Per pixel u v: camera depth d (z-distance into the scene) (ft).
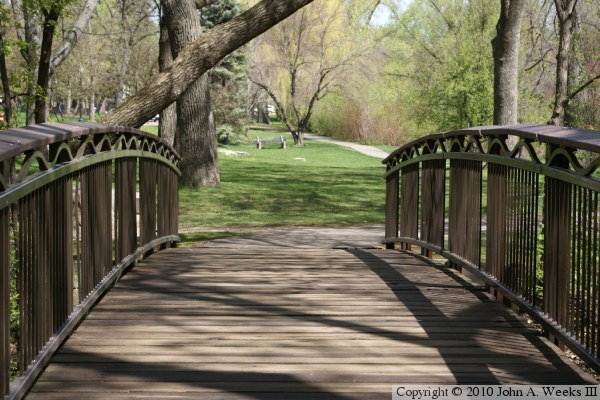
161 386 12.62
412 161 27.53
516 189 17.20
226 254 26.53
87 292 17.03
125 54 131.34
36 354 12.80
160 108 33.71
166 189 29.12
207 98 60.18
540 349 14.84
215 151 61.11
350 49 155.74
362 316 17.25
